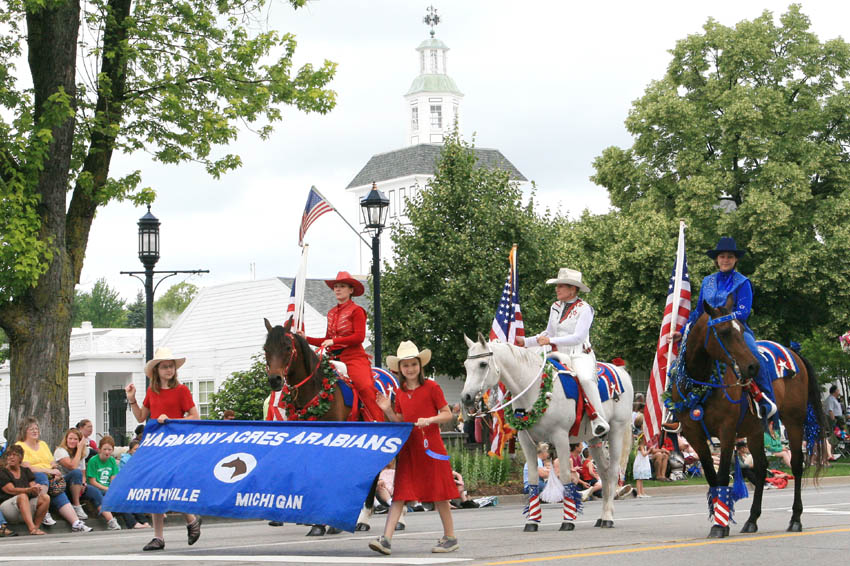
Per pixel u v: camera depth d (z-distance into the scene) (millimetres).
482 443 30000
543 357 14375
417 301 40875
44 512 19953
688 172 50344
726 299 13484
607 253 48406
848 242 45406
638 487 26688
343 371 14812
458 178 41344
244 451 12750
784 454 27938
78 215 25547
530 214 41219
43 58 23656
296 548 13117
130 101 25422
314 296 47344
